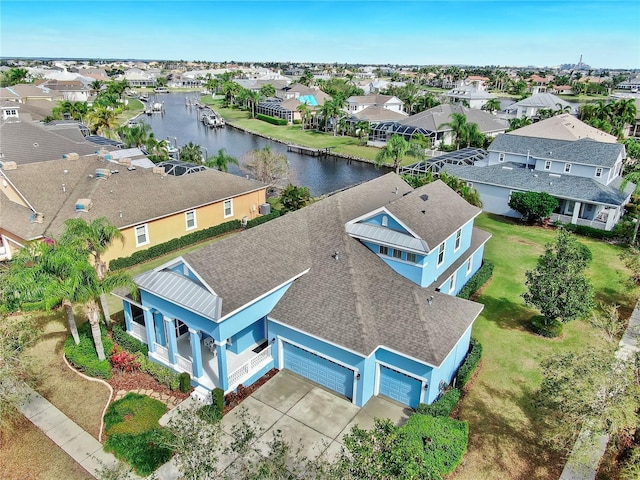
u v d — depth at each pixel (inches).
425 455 682.8
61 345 1034.7
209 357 965.2
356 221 1114.7
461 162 2468.0
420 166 2503.7
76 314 1165.7
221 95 7726.4
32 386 890.1
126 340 1005.2
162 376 901.2
